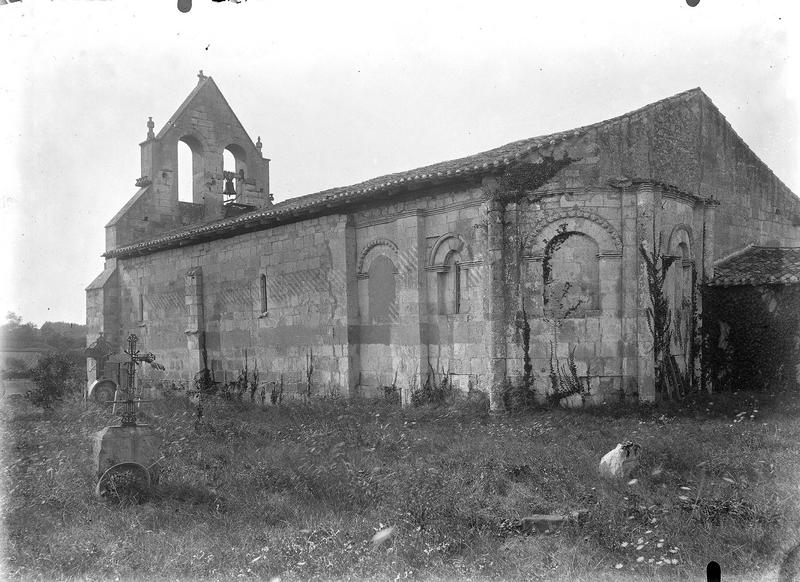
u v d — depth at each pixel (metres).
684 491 8.63
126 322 29.69
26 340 23.19
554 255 16.03
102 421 16.83
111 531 8.08
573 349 15.86
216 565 6.91
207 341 25.39
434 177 16.55
